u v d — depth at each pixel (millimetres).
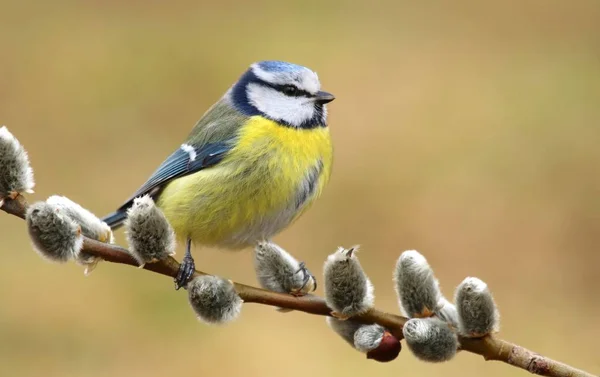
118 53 18422
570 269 12602
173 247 4527
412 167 15008
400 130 16047
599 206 13992
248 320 11117
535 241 13219
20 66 17781
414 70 18172
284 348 10625
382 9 20766
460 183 14562
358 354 10328
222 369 10484
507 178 14695
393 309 11438
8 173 4402
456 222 13633
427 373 9664
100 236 4660
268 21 19984
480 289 4242
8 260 12148
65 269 11961
